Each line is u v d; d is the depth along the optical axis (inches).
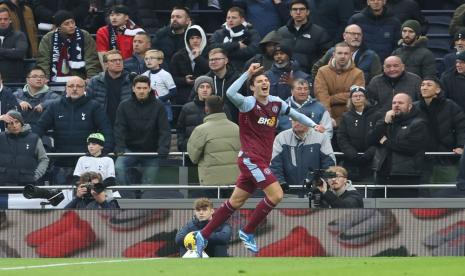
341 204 1380.4
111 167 1489.9
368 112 1493.6
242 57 1670.8
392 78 1531.7
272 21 1764.3
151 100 1530.5
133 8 1857.8
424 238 1362.0
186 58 1667.1
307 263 1061.8
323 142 1461.6
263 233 1365.7
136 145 1531.7
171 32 1710.1
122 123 1530.5
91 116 1546.5
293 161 1459.2
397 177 1465.3
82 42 1744.6
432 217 1360.7
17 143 1497.3
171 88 1633.9
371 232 1364.4
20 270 1009.5
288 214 1366.9
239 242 1359.5
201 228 1277.1
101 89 1596.9
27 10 1827.0
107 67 1599.4
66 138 1544.0
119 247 1376.7
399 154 1459.2
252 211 1359.5
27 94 1617.9
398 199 1464.1
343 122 1497.3
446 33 1886.1
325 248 1364.4
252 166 1152.2
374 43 1688.0
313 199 1390.3
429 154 1481.3
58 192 1459.2
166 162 1510.8
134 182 1504.7
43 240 1379.2
